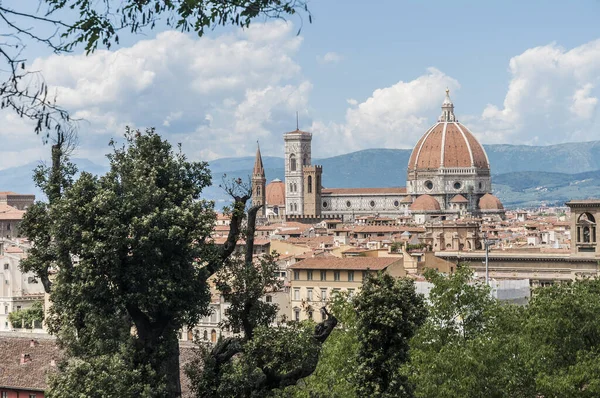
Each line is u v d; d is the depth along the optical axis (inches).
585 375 7121.1
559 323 7623.0
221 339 5413.4
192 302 5216.5
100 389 4783.5
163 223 5098.4
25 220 5664.4
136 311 5172.2
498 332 7642.7
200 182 5570.9
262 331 5098.4
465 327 7746.1
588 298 7829.7
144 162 5349.4
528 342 7534.5
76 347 5324.8
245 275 5275.6
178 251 5172.2
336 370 6688.0
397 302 5590.6
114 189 5216.5
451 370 6791.3
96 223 5078.7
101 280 5064.0
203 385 5167.3
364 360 5639.8
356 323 5703.7
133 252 5059.1
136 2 2642.7
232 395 5088.6
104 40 2600.9
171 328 5236.2
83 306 5157.5
